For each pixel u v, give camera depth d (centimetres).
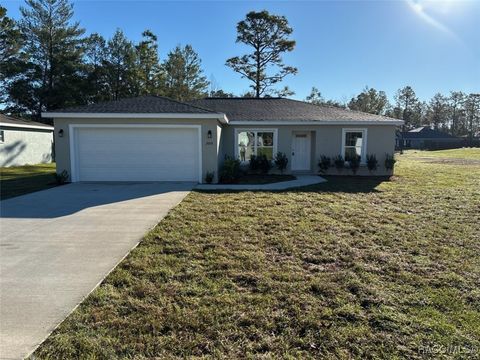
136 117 1168
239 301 336
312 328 293
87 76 3269
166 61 3778
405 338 280
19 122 2006
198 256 456
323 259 451
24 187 1088
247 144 1538
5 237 539
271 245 505
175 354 257
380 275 403
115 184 1154
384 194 980
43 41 3089
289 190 1046
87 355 253
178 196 916
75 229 586
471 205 820
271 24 3231
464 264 439
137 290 356
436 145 5344
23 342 266
